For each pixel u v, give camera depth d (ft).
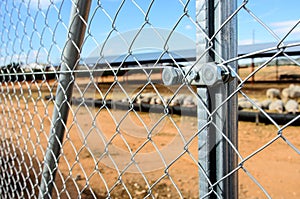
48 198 4.34
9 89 5.79
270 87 32.12
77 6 3.36
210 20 2.08
